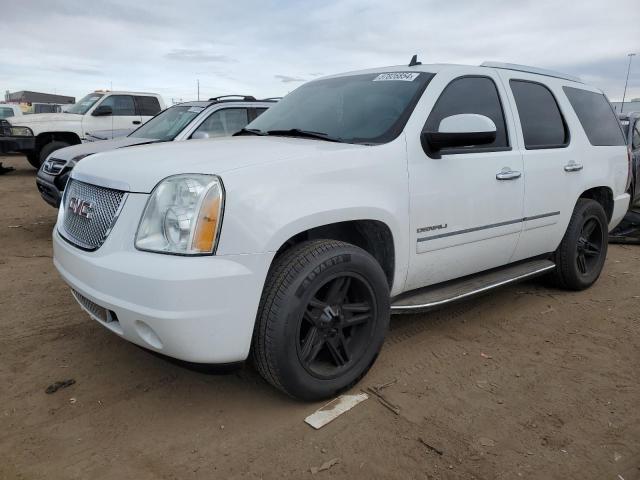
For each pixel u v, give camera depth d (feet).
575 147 14.34
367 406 9.17
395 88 11.35
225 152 8.98
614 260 19.97
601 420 8.95
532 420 8.89
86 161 10.05
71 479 7.28
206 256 7.59
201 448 7.99
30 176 43.16
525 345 11.84
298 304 8.29
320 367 9.19
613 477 7.57
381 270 9.45
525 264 14.03
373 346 9.62
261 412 8.95
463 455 7.95
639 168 23.41
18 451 7.81
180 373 10.16
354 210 8.96
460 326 12.80
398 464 7.72
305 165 8.66
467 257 11.56
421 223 10.29
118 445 8.02
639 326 13.12
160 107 43.50
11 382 9.74
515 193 12.21
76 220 9.25
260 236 7.86
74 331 11.95
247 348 8.09
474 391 9.77
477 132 9.80
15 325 12.24
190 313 7.48
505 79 12.90
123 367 10.36
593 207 15.12
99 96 41.96
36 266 17.13
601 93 16.87
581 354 11.45
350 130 10.76
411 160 10.09
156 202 7.88
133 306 7.68
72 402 9.12
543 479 7.49
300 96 13.23
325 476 7.45
